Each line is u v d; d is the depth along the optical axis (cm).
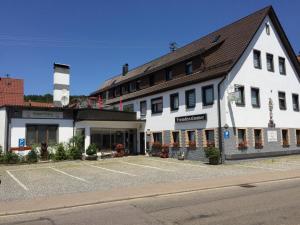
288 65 2809
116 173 1786
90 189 1291
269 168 1917
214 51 2642
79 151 2614
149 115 3064
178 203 999
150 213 876
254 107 2438
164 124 2848
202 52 2602
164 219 804
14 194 1208
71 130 2766
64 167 2100
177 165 2167
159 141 2923
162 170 1898
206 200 1030
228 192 1176
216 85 2325
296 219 759
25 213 934
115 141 3056
